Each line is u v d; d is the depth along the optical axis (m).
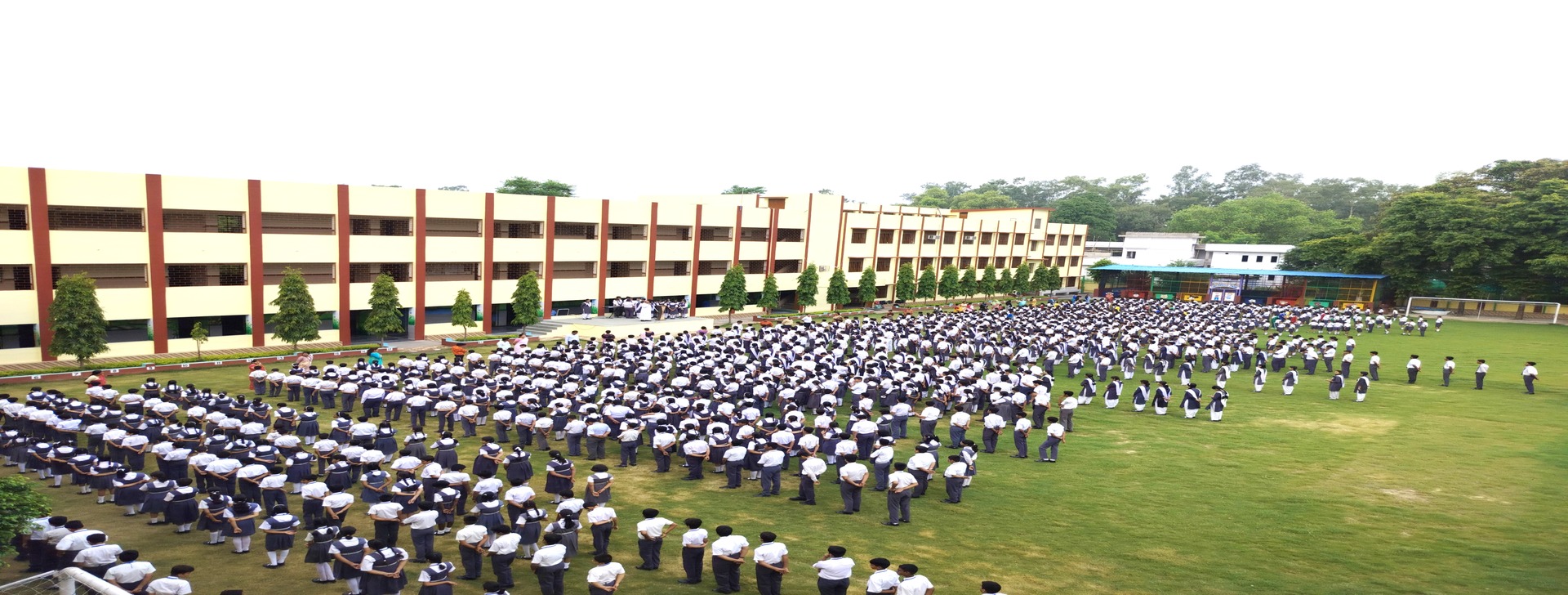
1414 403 33.59
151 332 39.88
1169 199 190.12
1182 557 16.34
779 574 13.78
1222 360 42.66
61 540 14.20
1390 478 22.38
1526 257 74.94
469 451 24.61
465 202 49.56
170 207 39.47
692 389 29.70
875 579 12.89
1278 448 25.95
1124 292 90.25
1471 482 21.94
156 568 15.08
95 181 37.28
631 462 23.75
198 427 21.88
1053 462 24.22
